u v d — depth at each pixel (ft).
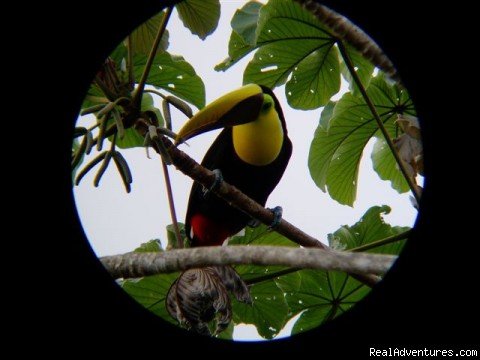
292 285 15.06
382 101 15.48
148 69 12.34
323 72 15.21
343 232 14.85
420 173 12.26
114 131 12.28
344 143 16.07
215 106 15.21
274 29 14.25
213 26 14.84
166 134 12.37
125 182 11.95
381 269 8.96
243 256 9.37
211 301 11.36
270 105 16.26
